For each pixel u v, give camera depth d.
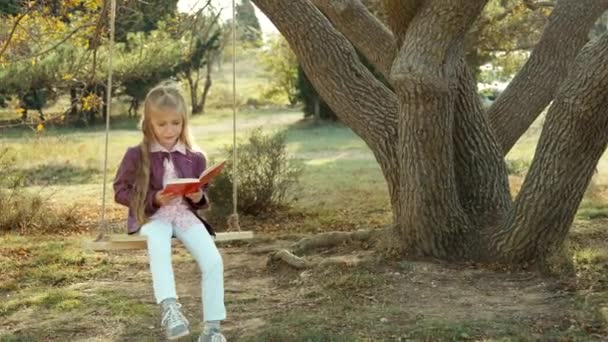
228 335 5.90
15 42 13.02
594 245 8.91
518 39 18.83
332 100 8.62
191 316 6.60
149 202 4.65
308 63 8.53
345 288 7.12
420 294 6.93
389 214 13.07
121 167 4.70
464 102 8.41
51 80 18.81
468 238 8.16
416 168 7.91
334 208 13.77
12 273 8.44
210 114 41.59
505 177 8.64
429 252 8.12
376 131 8.48
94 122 35.00
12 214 12.09
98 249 4.63
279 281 7.74
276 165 13.20
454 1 7.25
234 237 4.96
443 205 8.05
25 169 19.75
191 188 4.50
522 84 9.26
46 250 9.63
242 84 54.00
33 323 6.42
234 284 7.73
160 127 4.62
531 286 7.19
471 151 8.47
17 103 23.31
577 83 7.38
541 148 7.81
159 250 4.53
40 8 12.74
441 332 5.69
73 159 21.25
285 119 37.00
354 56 8.63
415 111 7.64
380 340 5.61
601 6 9.30
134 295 7.29
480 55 22.25
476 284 7.27
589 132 7.43
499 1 18.09
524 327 5.86
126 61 19.97
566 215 7.83
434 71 7.41
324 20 8.51
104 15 11.78
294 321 6.08
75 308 6.81
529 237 7.83
